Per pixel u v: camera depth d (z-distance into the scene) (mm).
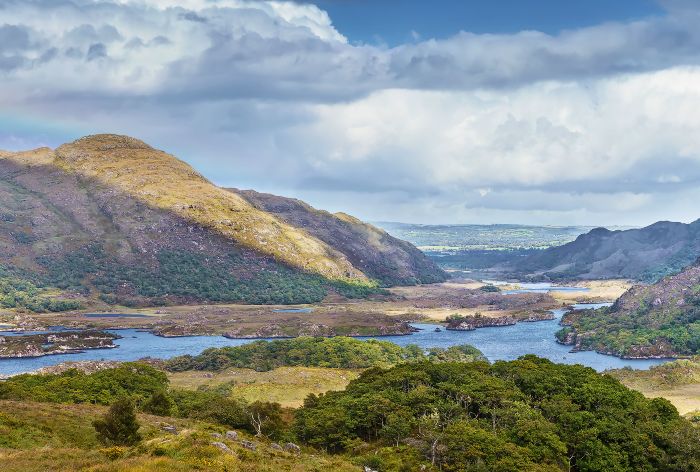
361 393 168750
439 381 173625
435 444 127562
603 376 175000
